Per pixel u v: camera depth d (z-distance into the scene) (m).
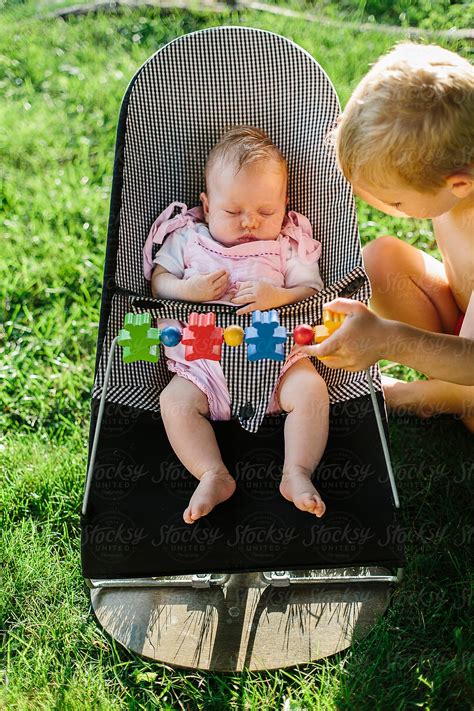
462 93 2.24
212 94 2.93
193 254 2.89
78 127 4.71
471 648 2.54
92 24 5.48
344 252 2.81
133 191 2.85
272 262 2.89
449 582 2.73
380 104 2.26
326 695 2.44
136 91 2.86
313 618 2.63
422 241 3.95
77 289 3.89
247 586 2.71
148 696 2.49
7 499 3.05
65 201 4.24
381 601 2.66
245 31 2.87
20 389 3.46
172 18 5.45
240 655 2.55
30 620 2.71
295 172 2.96
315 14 5.33
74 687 2.50
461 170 2.27
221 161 2.88
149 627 2.64
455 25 4.99
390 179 2.32
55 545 2.94
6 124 4.71
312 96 2.91
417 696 2.44
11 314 3.79
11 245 4.05
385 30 5.06
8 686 2.51
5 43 5.35
